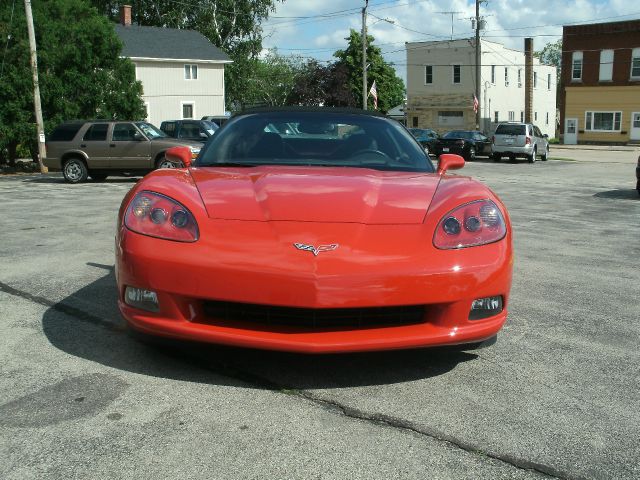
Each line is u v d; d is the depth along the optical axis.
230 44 47.28
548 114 60.88
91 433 2.45
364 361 3.25
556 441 2.47
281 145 4.04
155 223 2.97
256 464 2.26
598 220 9.18
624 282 5.18
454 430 2.54
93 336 3.54
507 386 2.99
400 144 4.14
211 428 2.51
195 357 3.24
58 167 15.84
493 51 49.12
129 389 2.85
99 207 10.05
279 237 2.87
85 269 5.24
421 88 50.03
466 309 2.90
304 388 2.90
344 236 2.88
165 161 15.55
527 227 8.40
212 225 2.95
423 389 2.93
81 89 21.84
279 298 2.74
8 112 20.12
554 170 22.38
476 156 31.70
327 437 2.46
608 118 47.16
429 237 2.94
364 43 34.84
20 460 2.25
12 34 20.05
